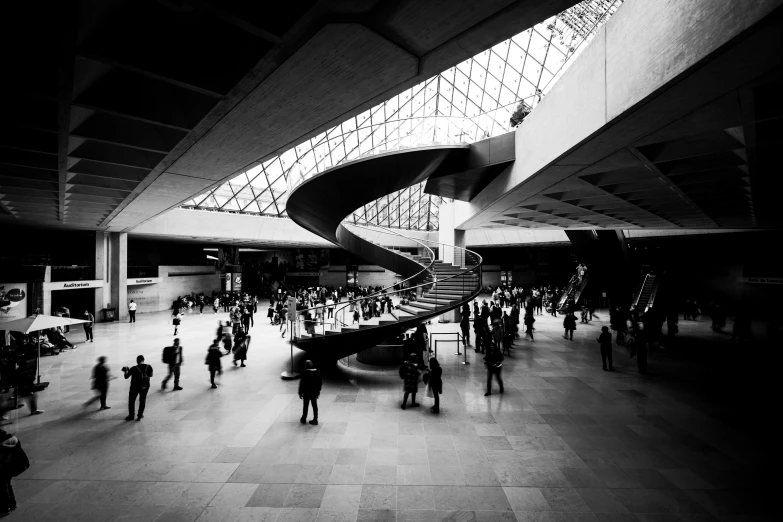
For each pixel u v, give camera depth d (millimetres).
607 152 8508
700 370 13648
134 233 28734
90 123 7449
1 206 15461
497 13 4527
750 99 5598
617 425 8914
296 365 14727
